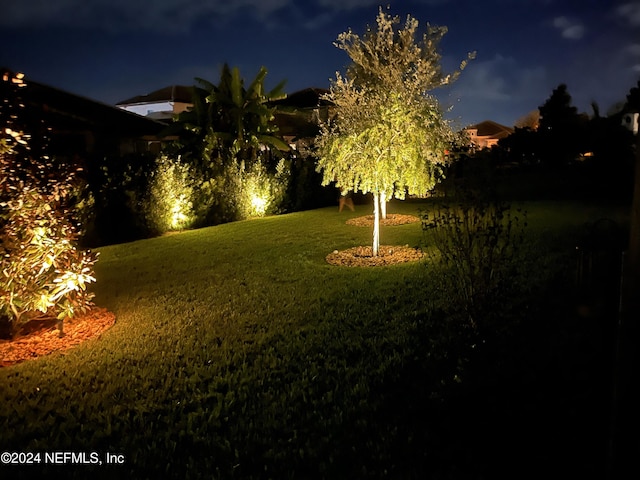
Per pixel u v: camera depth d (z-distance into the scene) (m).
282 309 7.29
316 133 25.16
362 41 17.52
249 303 7.70
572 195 20.00
